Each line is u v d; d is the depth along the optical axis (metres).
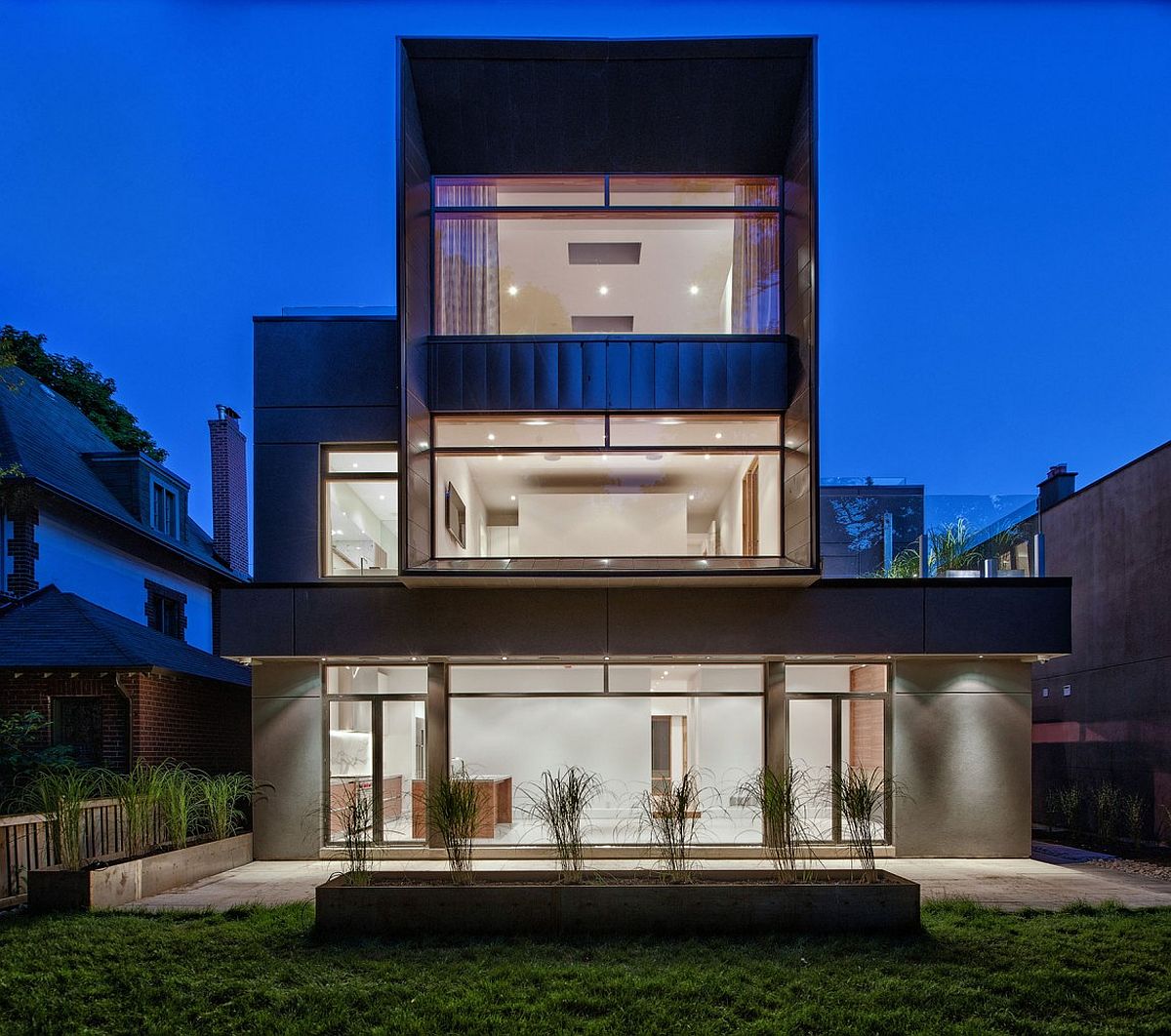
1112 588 13.35
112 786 9.69
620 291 11.04
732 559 10.48
